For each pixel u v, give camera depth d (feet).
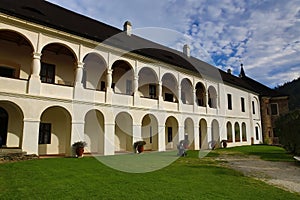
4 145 47.06
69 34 49.44
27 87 44.04
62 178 24.90
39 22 45.27
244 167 38.01
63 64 58.23
